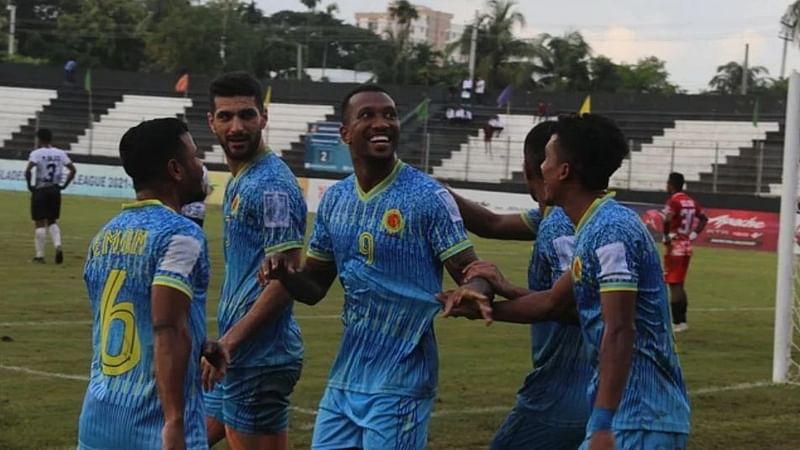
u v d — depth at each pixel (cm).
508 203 3419
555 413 534
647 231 432
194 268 415
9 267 1756
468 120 4372
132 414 413
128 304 416
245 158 586
